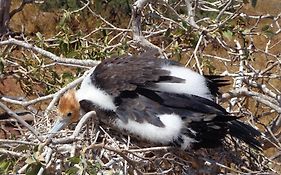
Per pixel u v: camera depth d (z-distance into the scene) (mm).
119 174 2660
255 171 2791
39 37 3404
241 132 2799
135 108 2801
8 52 3496
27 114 3607
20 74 3506
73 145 2668
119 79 2844
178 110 2791
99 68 2900
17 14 5531
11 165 2695
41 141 2643
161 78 2832
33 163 2564
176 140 2754
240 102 3172
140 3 3154
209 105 2799
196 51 3098
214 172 2789
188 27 3137
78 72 3289
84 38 3393
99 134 2842
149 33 3365
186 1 3252
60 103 2887
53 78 3377
